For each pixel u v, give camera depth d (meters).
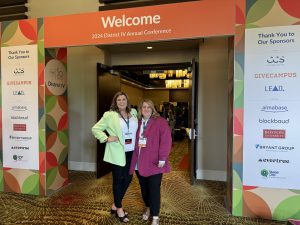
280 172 2.71
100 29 3.14
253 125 2.76
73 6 4.75
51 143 3.61
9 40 3.56
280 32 2.65
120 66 5.17
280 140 2.69
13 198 3.46
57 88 3.71
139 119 2.75
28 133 3.55
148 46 4.68
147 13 2.96
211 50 4.39
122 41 3.06
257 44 2.71
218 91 4.37
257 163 2.77
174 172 4.90
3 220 2.82
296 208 2.68
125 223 2.74
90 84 4.94
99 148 4.42
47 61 3.47
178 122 10.70
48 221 2.80
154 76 8.81
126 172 2.78
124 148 2.70
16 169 3.64
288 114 2.66
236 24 2.74
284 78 2.66
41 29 3.39
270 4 2.66
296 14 2.61
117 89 5.21
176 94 12.90
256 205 2.79
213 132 4.41
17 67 3.54
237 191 2.85
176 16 2.88
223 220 2.79
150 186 2.59
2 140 3.68
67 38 3.27
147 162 2.55
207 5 2.79
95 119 4.93
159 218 2.85
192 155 4.08
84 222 2.77
